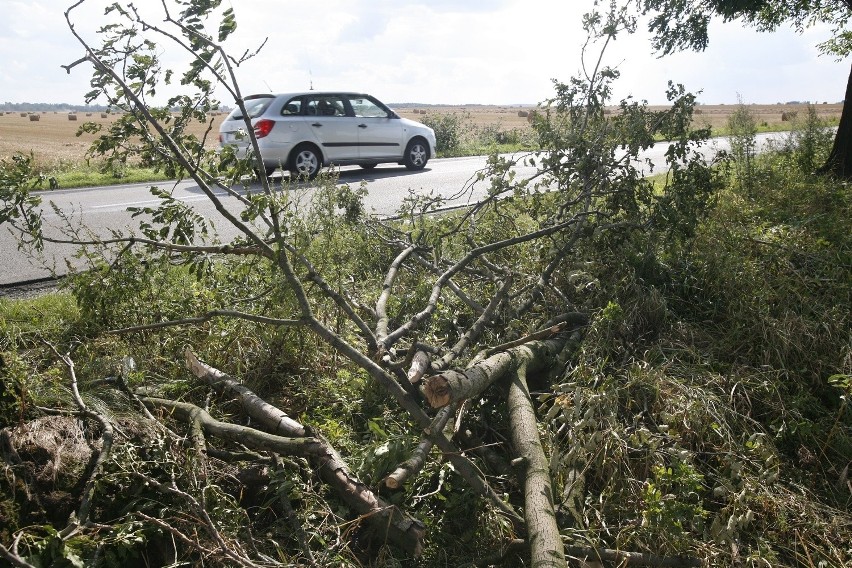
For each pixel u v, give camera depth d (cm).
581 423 330
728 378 412
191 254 388
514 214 664
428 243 551
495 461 345
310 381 421
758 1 964
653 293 481
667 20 995
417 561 296
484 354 380
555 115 604
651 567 286
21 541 250
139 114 365
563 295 487
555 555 267
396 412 385
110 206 1063
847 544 316
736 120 1212
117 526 261
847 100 1054
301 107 1425
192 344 433
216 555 259
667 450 331
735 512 305
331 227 562
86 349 420
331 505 300
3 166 360
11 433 276
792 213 769
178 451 305
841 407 379
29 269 678
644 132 563
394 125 1577
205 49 365
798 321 462
